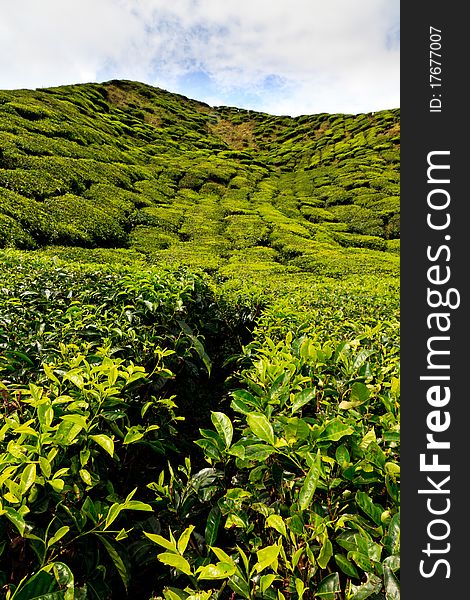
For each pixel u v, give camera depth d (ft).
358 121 245.65
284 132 269.85
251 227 101.35
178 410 12.44
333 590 4.10
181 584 5.96
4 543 4.46
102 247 72.74
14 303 12.16
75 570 5.28
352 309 18.66
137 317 12.32
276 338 12.15
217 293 18.13
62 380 7.27
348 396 6.98
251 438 5.90
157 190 125.29
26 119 122.83
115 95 244.42
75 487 5.48
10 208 63.10
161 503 6.59
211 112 309.83
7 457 4.79
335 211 136.46
